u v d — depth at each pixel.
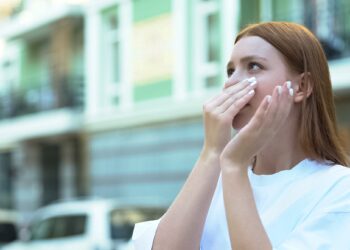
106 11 16.19
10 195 20.00
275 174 1.58
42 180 18.94
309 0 11.03
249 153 1.49
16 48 19.78
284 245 1.43
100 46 16.33
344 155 1.64
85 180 16.88
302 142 1.60
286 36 1.60
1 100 19.45
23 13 19.58
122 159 15.54
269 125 1.48
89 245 7.02
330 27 10.77
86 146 16.86
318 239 1.42
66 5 16.91
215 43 13.13
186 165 13.67
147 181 14.70
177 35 14.00
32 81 18.94
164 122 14.33
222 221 1.61
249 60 1.61
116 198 15.66
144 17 14.96
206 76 13.34
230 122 1.60
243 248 1.39
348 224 1.43
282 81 1.58
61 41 17.75
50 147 18.83
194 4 13.62
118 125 15.66
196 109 13.48
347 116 10.60
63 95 17.05
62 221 7.63
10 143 20.11
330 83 1.66
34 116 17.80
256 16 11.68
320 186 1.50
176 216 1.58
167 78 14.27
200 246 1.63
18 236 10.12
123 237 7.09
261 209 1.54
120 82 15.67
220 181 1.70
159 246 1.57
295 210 1.49
